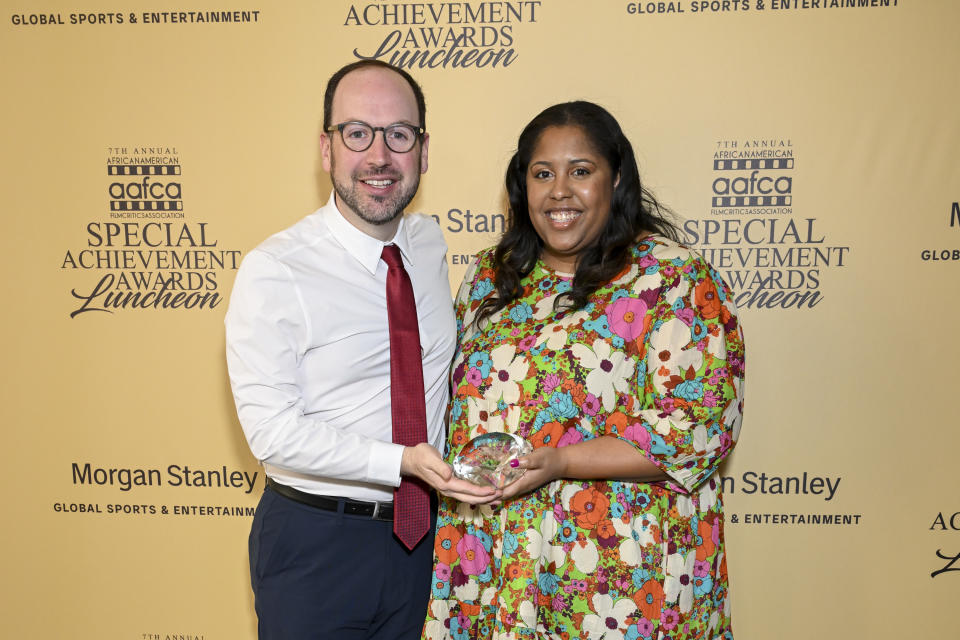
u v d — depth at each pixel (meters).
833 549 2.08
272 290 1.36
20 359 2.16
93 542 2.23
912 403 2.00
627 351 1.36
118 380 2.15
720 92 1.92
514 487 1.29
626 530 1.35
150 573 2.23
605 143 1.40
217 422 2.15
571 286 1.44
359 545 1.47
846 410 2.02
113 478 2.20
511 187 1.52
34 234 2.10
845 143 1.92
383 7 1.95
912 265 1.95
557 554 1.37
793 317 2.00
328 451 1.35
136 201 2.07
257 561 1.52
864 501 2.05
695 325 1.35
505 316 1.48
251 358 1.37
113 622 2.25
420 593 1.55
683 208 1.98
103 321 2.13
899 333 1.98
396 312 1.44
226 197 2.05
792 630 2.13
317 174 2.02
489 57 1.96
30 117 2.05
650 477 1.36
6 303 2.14
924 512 2.04
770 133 1.93
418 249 1.58
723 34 1.90
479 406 1.44
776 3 1.88
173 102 2.02
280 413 1.36
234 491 2.18
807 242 1.97
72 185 2.08
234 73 2.00
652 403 1.36
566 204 1.38
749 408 2.05
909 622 2.09
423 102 1.49
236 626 2.24
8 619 2.27
